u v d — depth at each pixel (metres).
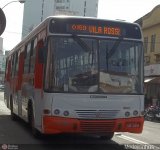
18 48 18.67
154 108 30.08
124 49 12.27
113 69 12.06
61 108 11.64
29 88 14.61
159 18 41.28
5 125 17.88
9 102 21.14
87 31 12.11
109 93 11.90
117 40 12.24
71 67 11.86
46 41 11.98
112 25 12.30
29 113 14.59
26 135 14.60
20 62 17.52
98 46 12.09
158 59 40.84
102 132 11.80
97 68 11.96
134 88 12.17
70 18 12.08
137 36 12.45
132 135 16.41
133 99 12.09
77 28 12.07
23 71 16.41
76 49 11.97
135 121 12.04
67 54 11.90
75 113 11.66
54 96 11.66
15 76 19.08
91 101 11.76
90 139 14.16
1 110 27.94
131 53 12.32
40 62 12.07
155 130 20.30
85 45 12.02
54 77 11.75
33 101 13.64
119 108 11.93
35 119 13.20
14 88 19.20
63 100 11.66
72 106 11.67
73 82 11.79
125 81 12.12
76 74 11.85
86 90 11.79
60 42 11.92
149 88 41.03
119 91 12.00
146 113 30.53
